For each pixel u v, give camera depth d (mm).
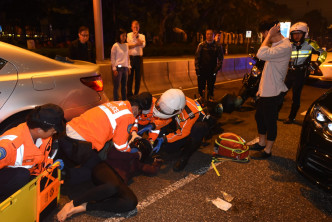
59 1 16891
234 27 39438
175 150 3416
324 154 2570
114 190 2355
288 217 2475
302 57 4648
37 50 12188
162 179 3025
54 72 3027
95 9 8828
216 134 4402
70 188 2816
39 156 2133
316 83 7793
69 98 3074
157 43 25391
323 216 2504
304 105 6461
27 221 2055
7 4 17719
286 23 20812
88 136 2512
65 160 2984
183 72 8922
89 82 3277
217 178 3080
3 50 2748
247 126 4852
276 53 3150
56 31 22219
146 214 2453
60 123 2002
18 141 1998
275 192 2848
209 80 6273
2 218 1784
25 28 20391
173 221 2375
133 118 2609
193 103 3232
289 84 4812
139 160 3033
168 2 22266
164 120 3207
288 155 3719
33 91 2818
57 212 2465
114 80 5883
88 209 2363
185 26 30922
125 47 5801
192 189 2854
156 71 8086
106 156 2705
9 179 2049
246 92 5812
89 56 5191
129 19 21078
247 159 3502
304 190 2898
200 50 6062
